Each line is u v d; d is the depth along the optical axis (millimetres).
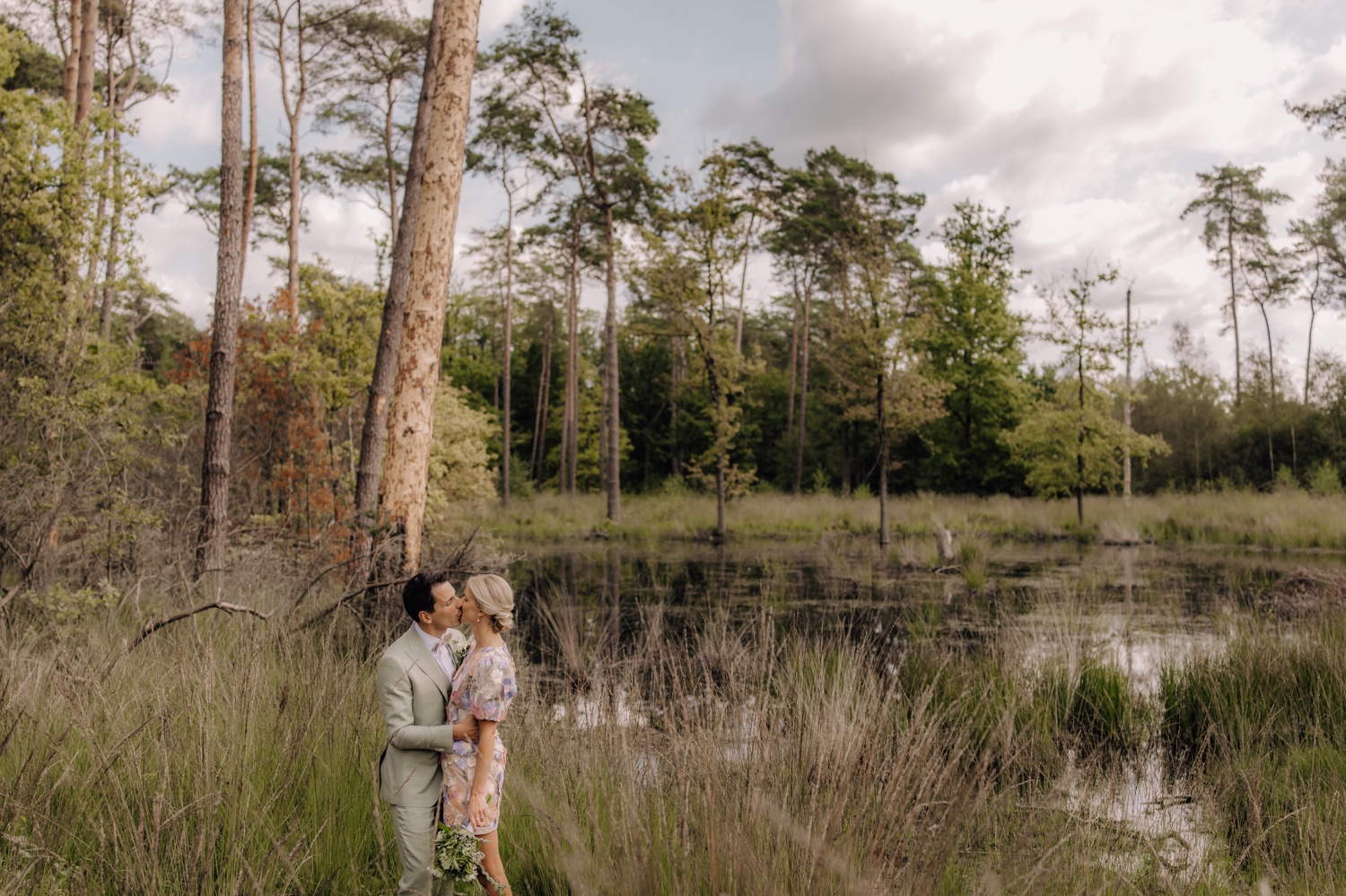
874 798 3275
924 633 8922
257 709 4172
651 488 42438
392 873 3434
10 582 7074
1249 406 32969
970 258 32938
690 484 34719
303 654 5117
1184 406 33344
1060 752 5301
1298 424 30641
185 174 23281
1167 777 5129
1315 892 3387
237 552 8625
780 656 7199
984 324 32406
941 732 5211
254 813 3352
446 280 8094
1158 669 7309
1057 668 6734
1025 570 15703
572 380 36781
